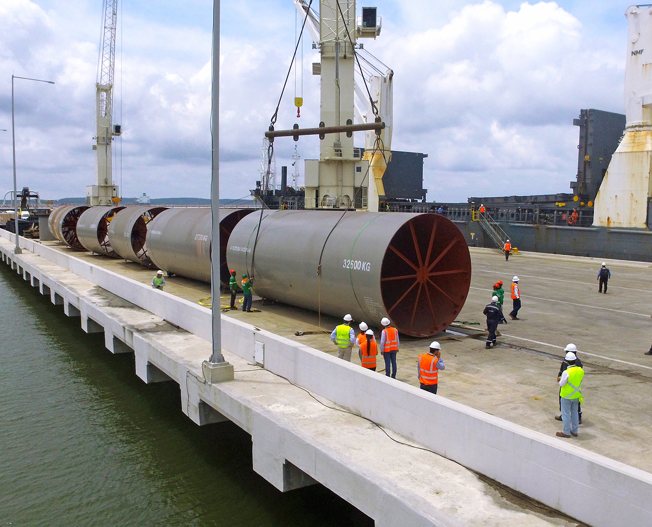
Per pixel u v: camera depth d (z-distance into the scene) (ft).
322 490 40.81
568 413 34.58
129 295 79.15
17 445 48.96
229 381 44.06
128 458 46.42
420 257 59.57
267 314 72.28
